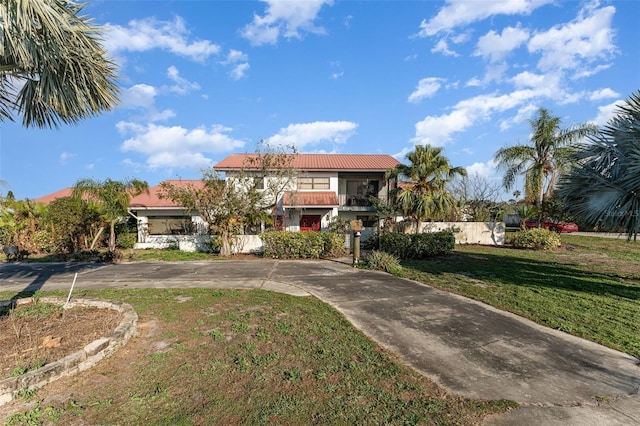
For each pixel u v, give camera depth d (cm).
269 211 1745
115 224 1705
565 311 621
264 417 290
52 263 1282
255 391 333
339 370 380
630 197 713
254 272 1051
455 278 934
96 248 1633
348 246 1616
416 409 308
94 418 288
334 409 304
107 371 371
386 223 1830
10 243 1548
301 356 416
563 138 1884
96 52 465
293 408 304
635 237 746
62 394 324
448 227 1852
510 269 1080
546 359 423
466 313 614
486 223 1934
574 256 1402
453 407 312
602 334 509
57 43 412
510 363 411
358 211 2169
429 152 1681
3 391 306
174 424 279
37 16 375
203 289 792
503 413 304
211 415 292
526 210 1900
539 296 731
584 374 383
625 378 375
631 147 712
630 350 450
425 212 1625
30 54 408
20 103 509
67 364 356
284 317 574
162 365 387
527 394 339
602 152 766
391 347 457
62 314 538
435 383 359
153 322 541
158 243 1811
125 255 1467
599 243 1817
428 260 1282
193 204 1406
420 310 633
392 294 757
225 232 1477
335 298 721
